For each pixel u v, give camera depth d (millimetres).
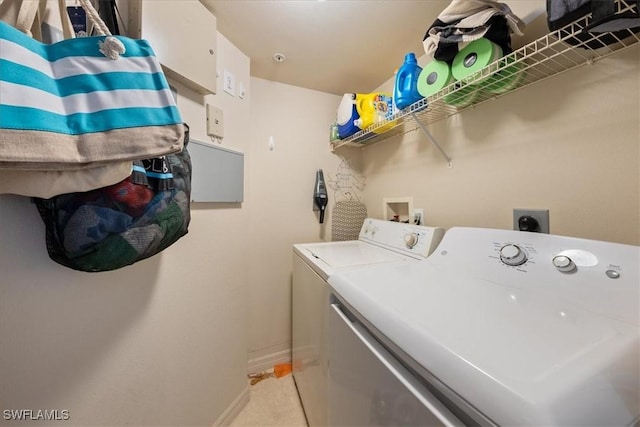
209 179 1211
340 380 816
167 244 833
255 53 1519
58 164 480
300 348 1450
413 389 498
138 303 892
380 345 643
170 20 955
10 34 440
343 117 1751
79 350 732
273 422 1330
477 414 376
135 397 880
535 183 938
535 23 898
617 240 742
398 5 1163
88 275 752
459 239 982
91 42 535
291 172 1908
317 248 1508
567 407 327
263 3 1148
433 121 1414
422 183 1506
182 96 1075
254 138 1768
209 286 1214
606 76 756
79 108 501
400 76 1266
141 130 548
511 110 1018
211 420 1210
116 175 558
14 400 619
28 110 438
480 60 888
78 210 584
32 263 641
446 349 441
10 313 611
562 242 722
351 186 2123
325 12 1204
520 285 721
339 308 858
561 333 480
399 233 1396
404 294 675
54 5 654
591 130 791
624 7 548
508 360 402
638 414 379
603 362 395
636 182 708
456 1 841
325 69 1703
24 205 627
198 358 1145
